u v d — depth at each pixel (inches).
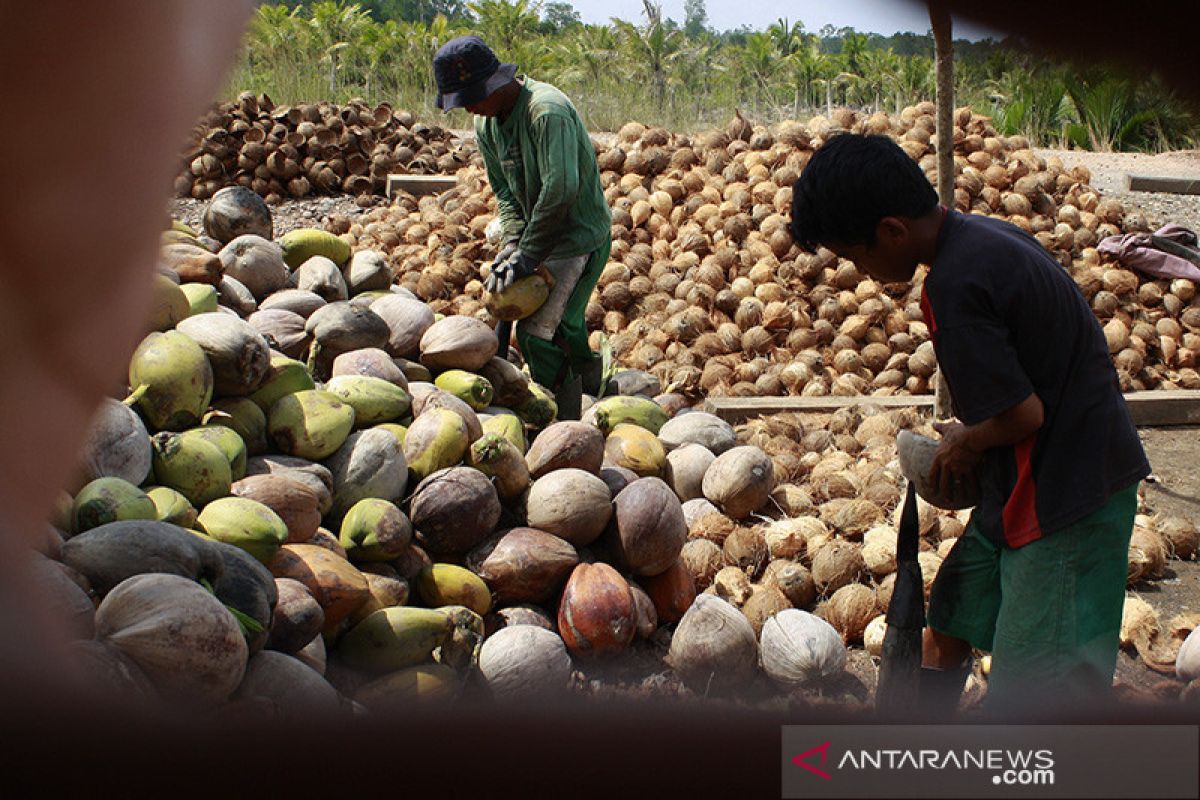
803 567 189.5
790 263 321.4
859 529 201.9
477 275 354.6
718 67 946.1
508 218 251.0
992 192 358.3
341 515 157.1
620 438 206.8
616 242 344.8
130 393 144.9
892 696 131.0
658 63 903.1
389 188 464.4
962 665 143.8
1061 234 348.8
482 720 71.1
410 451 166.4
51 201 14.9
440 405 179.2
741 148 378.3
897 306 313.7
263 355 159.0
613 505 172.9
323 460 159.6
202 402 148.3
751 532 195.5
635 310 327.3
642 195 361.1
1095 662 116.2
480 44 222.7
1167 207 448.5
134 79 14.9
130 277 15.9
